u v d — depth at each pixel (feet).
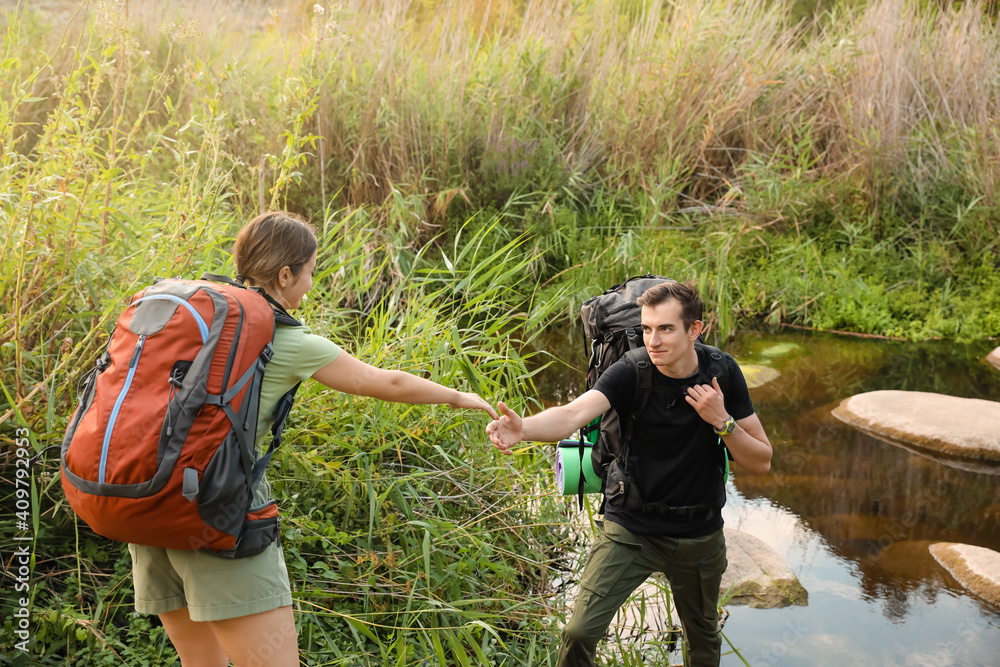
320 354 7.11
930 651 10.78
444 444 12.23
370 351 12.19
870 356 22.89
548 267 25.17
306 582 9.84
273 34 22.34
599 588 8.52
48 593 9.37
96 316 10.42
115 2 10.70
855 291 25.72
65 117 10.27
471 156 26.58
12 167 9.78
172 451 6.15
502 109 26.91
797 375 21.39
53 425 9.84
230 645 6.97
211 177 11.32
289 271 7.28
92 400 6.55
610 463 8.75
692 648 9.25
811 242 27.07
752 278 26.32
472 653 10.02
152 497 6.11
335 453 11.28
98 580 9.62
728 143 30.09
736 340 24.03
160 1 22.45
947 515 14.42
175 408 6.18
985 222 26.78
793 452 16.94
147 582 7.07
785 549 13.28
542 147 26.61
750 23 30.37
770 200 27.73
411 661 9.49
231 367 6.40
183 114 19.83
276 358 6.89
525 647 10.38
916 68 29.40
